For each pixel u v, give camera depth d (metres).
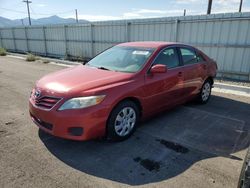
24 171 3.02
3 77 9.38
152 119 4.87
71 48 16.83
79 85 3.52
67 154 3.45
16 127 4.33
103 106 3.43
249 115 5.27
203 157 3.44
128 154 3.48
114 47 5.21
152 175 2.99
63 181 2.84
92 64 4.78
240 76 9.41
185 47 5.28
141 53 4.51
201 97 5.89
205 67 5.79
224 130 4.41
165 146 3.74
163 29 11.20
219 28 9.48
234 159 3.40
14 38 22.72
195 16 9.98
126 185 2.80
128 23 12.60
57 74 4.18
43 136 3.97
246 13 8.69
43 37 19.03
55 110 3.36
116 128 3.72
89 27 14.99
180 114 5.22
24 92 6.88
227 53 9.51
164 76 4.46
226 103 6.18
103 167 3.15
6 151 3.48
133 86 3.85
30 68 12.15
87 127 3.35
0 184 2.75
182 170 3.11
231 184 2.84
